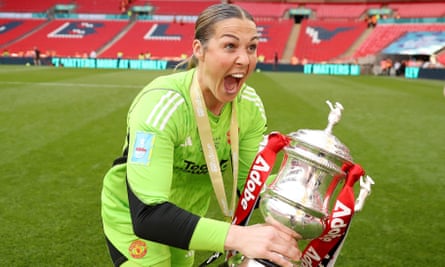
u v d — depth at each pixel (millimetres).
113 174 1810
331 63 30250
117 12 43938
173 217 1376
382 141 7520
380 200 4656
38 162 5758
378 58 32094
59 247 3418
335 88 17625
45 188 4777
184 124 1664
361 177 1471
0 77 19266
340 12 43188
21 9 43562
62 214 4074
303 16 43938
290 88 17125
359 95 15023
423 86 19531
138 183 1471
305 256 1589
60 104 11008
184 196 1950
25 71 24281
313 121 9273
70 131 7719
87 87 15516
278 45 37375
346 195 1436
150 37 39438
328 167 1406
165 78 1740
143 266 1806
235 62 1428
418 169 5832
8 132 7535
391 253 3490
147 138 1527
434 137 7969
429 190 4996
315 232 1416
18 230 3717
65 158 5977
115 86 16047
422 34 33938
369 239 3734
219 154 1863
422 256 3443
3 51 37312
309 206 1389
